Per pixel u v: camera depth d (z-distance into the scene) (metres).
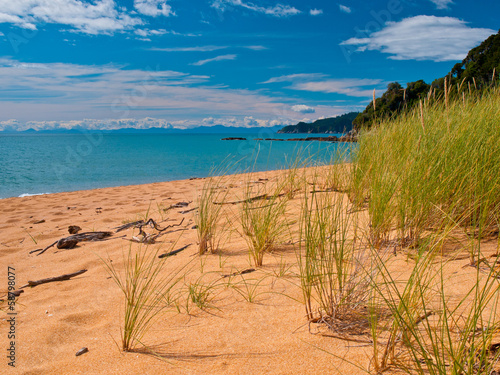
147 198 7.10
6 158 20.73
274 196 3.25
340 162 4.40
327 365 1.38
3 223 5.32
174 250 3.24
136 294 2.29
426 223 2.46
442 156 2.58
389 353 1.37
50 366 1.55
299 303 1.92
